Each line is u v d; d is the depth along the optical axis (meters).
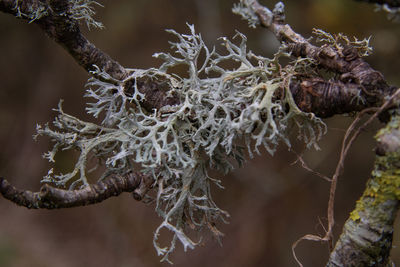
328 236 0.34
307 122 0.34
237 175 0.93
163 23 0.91
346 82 0.34
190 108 0.36
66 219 1.07
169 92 0.37
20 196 0.33
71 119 0.36
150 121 0.36
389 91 0.33
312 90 0.34
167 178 0.36
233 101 0.35
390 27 0.65
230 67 0.82
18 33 1.06
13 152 1.10
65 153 0.96
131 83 0.36
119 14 0.91
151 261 0.93
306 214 0.91
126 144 0.36
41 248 1.01
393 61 0.65
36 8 0.35
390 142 0.33
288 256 0.90
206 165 0.36
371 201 0.33
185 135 0.36
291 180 0.92
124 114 0.36
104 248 0.99
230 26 0.84
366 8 0.66
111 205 1.02
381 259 0.33
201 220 0.36
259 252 0.92
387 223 0.33
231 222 0.96
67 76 1.06
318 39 0.35
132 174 0.35
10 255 0.98
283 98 0.35
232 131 0.34
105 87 0.36
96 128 0.37
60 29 0.35
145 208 0.98
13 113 1.12
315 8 0.70
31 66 1.10
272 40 0.76
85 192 0.34
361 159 0.86
